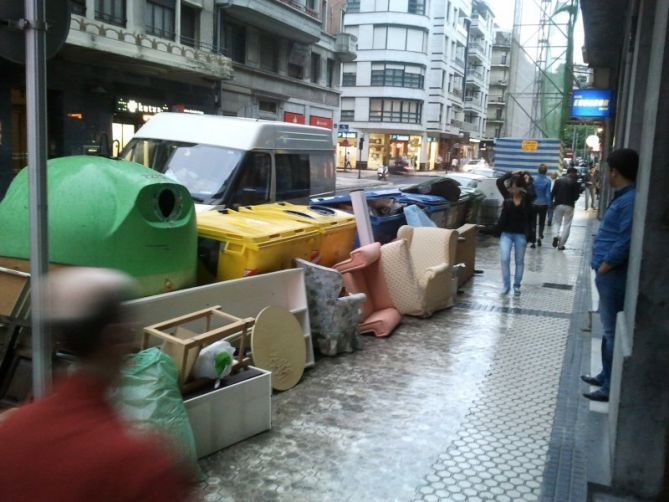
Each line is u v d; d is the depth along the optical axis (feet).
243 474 12.35
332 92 129.39
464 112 281.33
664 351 10.34
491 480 12.41
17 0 9.81
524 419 15.35
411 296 24.52
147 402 10.94
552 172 79.77
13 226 14.57
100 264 14.35
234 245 18.44
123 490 4.51
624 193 15.57
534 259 41.65
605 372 16.42
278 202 27.81
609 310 15.83
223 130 26.66
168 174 25.40
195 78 84.53
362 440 13.98
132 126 78.48
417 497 11.72
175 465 5.01
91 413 4.95
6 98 62.39
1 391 12.89
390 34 212.02
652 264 10.19
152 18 75.66
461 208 47.09
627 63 37.65
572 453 13.58
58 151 68.08
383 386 17.30
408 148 227.61
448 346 21.26
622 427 10.72
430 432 14.49
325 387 17.11
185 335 14.10
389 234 32.22
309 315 19.57
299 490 11.84
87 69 69.87
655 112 10.02
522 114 101.35
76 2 63.62
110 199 14.65
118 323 5.22
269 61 106.42
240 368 14.28
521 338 22.49
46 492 4.47
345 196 33.04
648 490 10.75
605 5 41.22
